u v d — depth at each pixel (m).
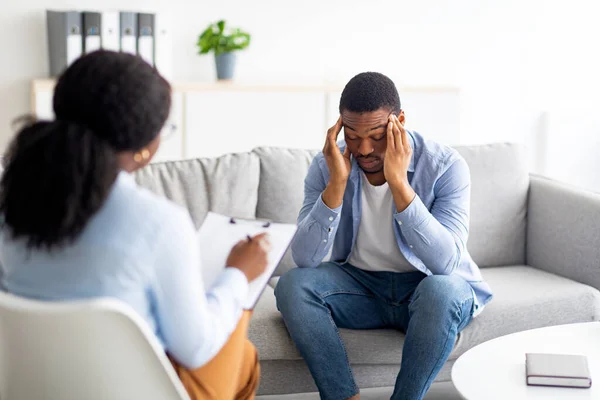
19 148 1.63
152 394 1.74
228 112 4.90
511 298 2.88
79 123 1.65
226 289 1.87
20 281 1.72
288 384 2.76
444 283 2.55
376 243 2.77
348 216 2.80
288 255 3.20
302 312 2.62
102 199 1.63
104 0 4.96
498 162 3.36
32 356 1.71
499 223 3.33
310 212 2.72
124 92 1.65
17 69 4.88
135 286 1.66
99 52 1.69
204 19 5.19
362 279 2.79
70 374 1.71
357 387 2.61
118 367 1.70
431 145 2.74
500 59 5.71
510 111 5.79
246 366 2.06
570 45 5.78
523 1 5.67
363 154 2.60
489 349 2.35
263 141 5.00
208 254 2.02
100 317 1.63
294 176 3.21
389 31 5.52
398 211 2.59
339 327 2.74
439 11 5.57
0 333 1.75
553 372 2.13
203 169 3.14
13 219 1.64
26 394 1.77
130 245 1.65
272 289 3.01
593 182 5.83
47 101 4.60
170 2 5.09
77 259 1.65
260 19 5.29
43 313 1.61
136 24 4.74
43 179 1.60
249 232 2.06
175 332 1.71
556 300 2.90
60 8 4.88
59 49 4.67
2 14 4.81
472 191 3.32
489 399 2.06
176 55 5.18
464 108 5.73
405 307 2.72
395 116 2.61
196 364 1.77
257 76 5.35
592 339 2.41
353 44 5.47
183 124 4.84
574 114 5.84
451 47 5.63
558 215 3.23
